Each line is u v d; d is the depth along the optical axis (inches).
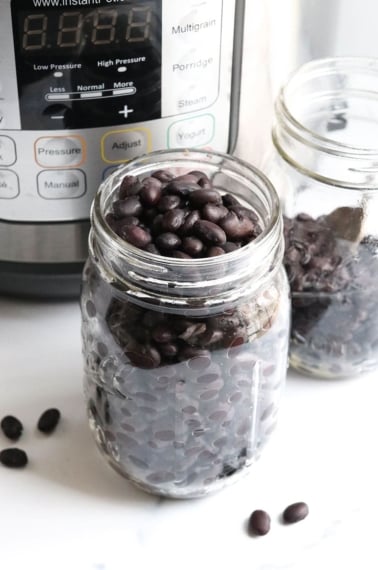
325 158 21.8
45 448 22.6
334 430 23.1
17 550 21.1
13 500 21.8
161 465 21.2
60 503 21.8
